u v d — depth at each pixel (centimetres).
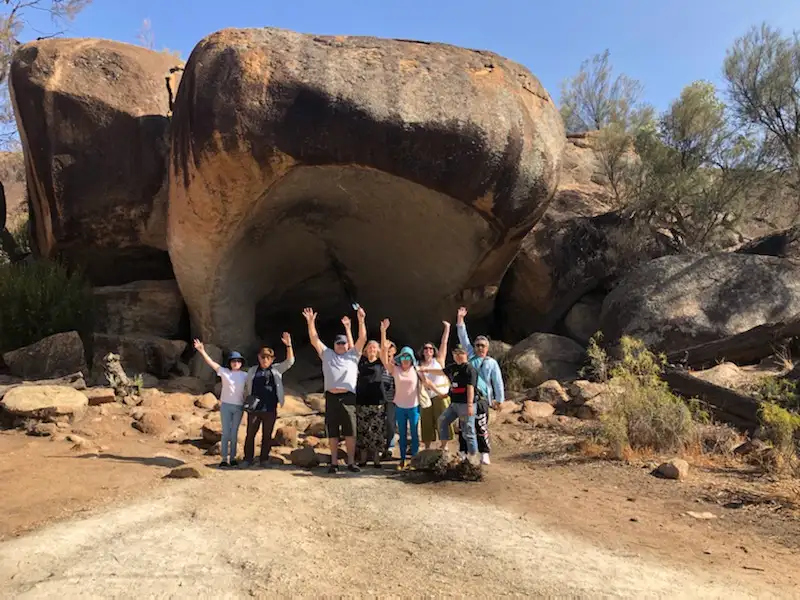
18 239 1541
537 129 1038
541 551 422
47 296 1109
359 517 495
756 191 1540
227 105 940
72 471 610
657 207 1484
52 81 1198
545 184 1054
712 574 390
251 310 1212
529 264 1400
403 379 714
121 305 1205
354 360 690
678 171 1486
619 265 1405
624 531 471
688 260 1230
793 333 1065
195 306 1141
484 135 984
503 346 1270
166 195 1205
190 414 905
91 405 909
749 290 1166
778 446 678
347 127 949
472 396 662
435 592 353
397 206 1112
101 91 1212
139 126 1207
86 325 1145
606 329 1246
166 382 1067
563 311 1391
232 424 698
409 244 1194
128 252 1248
